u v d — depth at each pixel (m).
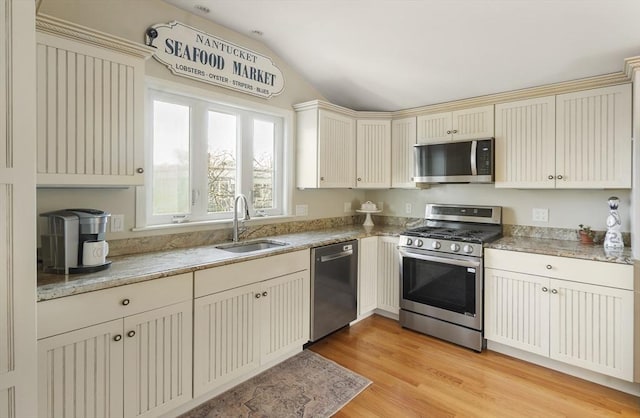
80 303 1.46
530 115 2.75
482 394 2.13
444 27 2.31
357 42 2.68
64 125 1.64
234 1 2.32
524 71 2.59
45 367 1.37
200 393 1.91
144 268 1.79
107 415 1.55
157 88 2.32
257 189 3.05
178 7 2.38
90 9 1.99
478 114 3.03
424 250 2.97
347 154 3.45
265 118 3.11
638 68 2.01
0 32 1.16
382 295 3.35
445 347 2.78
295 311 2.52
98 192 2.04
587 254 2.23
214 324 1.98
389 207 3.98
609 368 2.14
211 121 2.71
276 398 2.07
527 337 2.47
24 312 1.24
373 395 2.11
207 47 2.54
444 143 3.12
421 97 3.26
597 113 2.45
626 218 2.57
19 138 1.21
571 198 2.81
